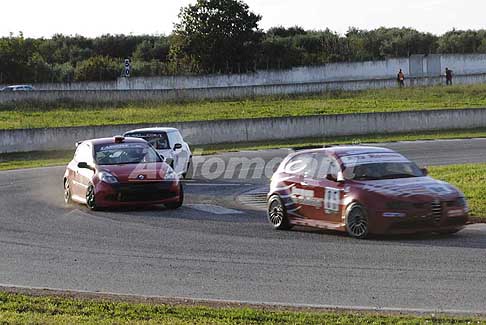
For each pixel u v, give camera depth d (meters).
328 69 146.88
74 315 19.70
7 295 21.95
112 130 80.00
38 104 109.81
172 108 109.12
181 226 34.81
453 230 30.66
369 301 21.05
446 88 120.88
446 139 77.19
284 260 26.73
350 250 28.20
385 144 74.94
